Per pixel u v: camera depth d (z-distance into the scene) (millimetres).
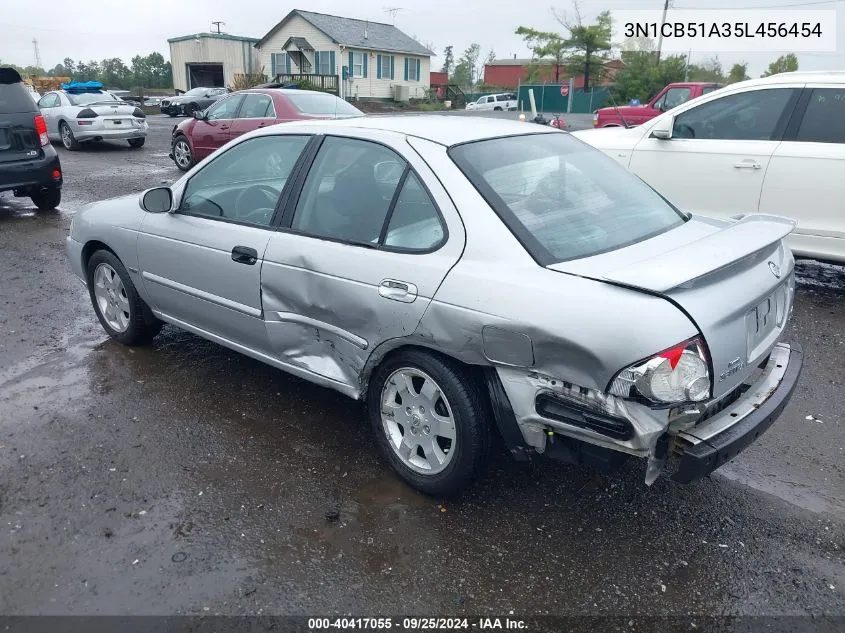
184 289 4281
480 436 3086
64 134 16953
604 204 3391
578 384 2676
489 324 2811
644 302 2545
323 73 43406
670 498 3379
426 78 48938
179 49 50062
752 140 6512
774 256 3238
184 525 3131
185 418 4051
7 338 5207
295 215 3676
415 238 3168
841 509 3320
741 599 2760
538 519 3209
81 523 3133
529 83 42219
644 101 33781
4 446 3730
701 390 2545
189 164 13031
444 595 2758
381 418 3467
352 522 3166
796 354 3344
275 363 3961
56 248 7836
